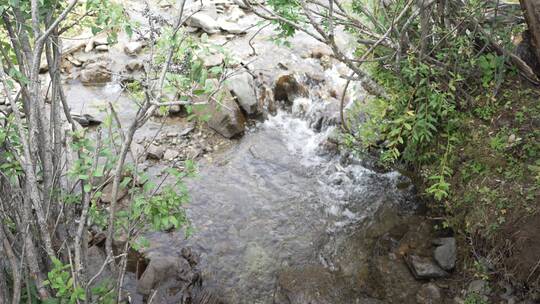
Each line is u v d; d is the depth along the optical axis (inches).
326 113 243.4
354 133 224.8
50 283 103.0
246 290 165.9
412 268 165.0
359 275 169.2
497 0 167.2
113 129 228.1
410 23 161.0
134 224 120.1
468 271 154.5
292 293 163.0
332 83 261.1
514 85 177.2
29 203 100.0
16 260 106.8
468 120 170.6
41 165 115.0
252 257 177.8
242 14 314.8
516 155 158.2
